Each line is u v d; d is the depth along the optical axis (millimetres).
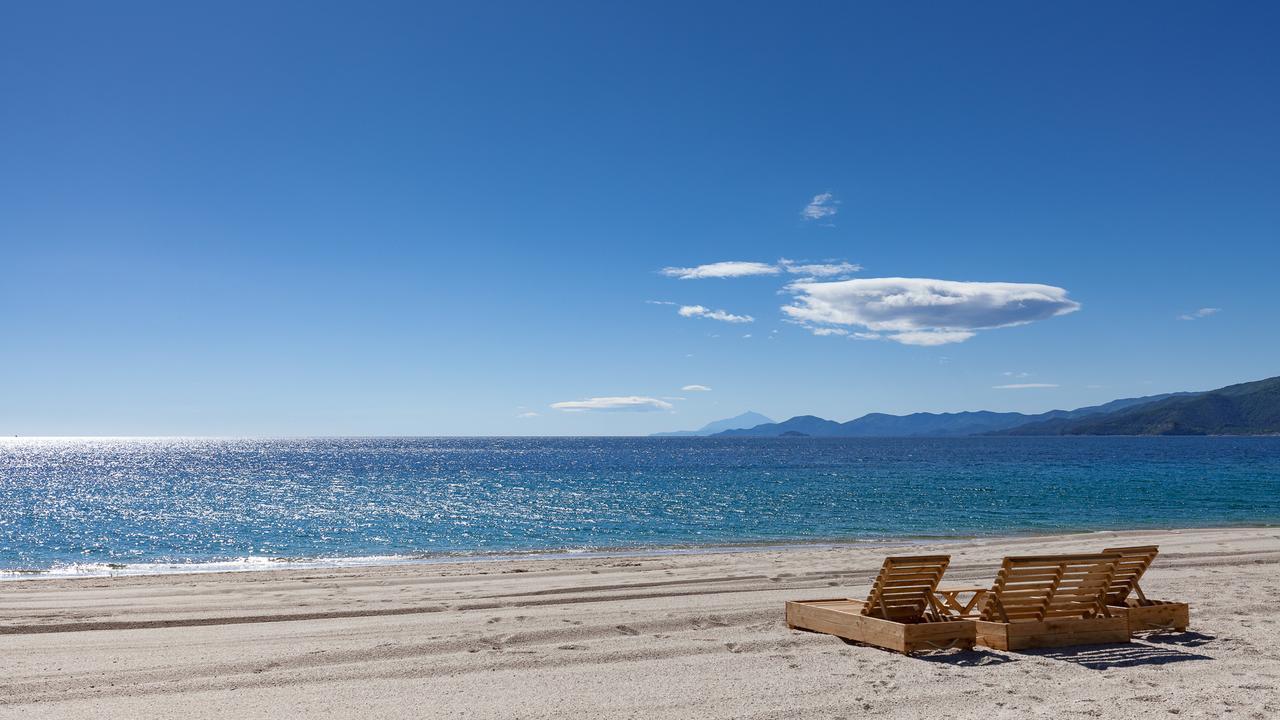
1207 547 18938
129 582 14633
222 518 34438
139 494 50312
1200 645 8797
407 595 12719
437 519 33125
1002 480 55719
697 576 14633
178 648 8844
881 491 45656
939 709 6473
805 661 8094
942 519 30453
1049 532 25797
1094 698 6742
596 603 11828
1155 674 7535
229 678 7535
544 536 26812
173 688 7195
